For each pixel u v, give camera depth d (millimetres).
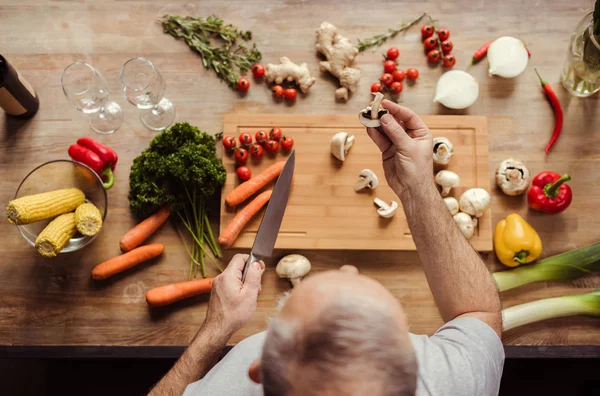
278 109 2168
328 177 2072
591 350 1934
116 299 2041
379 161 2078
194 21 2174
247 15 2205
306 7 2207
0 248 2064
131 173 1997
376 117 1332
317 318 709
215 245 2066
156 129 2135
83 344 2014
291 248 2035
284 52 2191
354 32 2199
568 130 2148
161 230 2084
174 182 2031
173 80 2174
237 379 1092
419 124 1317
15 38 2188
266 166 2092
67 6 2197
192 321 2033
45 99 2156
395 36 2195
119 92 2176
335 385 689
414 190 1242
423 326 2039
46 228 1876
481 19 2201
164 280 2057
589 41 1833
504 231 2018
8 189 2107
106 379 2328
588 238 2096
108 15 2195
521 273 2029
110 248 2072
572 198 2115
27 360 2326
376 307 716
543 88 2150
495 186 2119
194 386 1126
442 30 2141
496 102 2166
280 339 728
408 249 2029
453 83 2084
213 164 1982
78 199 1938
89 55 2184
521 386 2324
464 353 1043
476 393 1019
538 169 2139
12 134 2135
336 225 2047
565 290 2061
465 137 2096
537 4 2201
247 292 1314
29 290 2041
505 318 1967
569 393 2311
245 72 2182
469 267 1174
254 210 2021
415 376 726
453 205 2018
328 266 2076
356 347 688
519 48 2088
